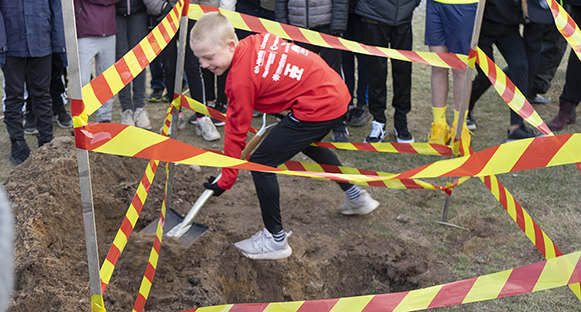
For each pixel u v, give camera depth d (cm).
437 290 185
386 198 344
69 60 137
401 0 389
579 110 479
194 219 284
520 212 242
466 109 272
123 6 414
